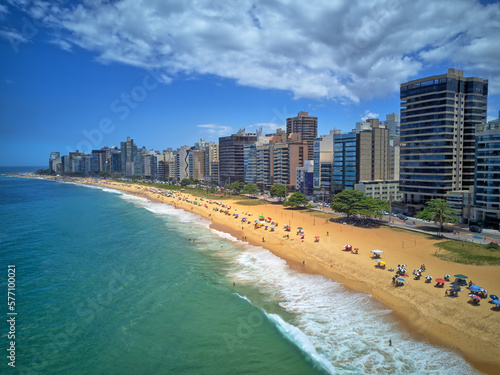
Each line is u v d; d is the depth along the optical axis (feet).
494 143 275.18
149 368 123.24
